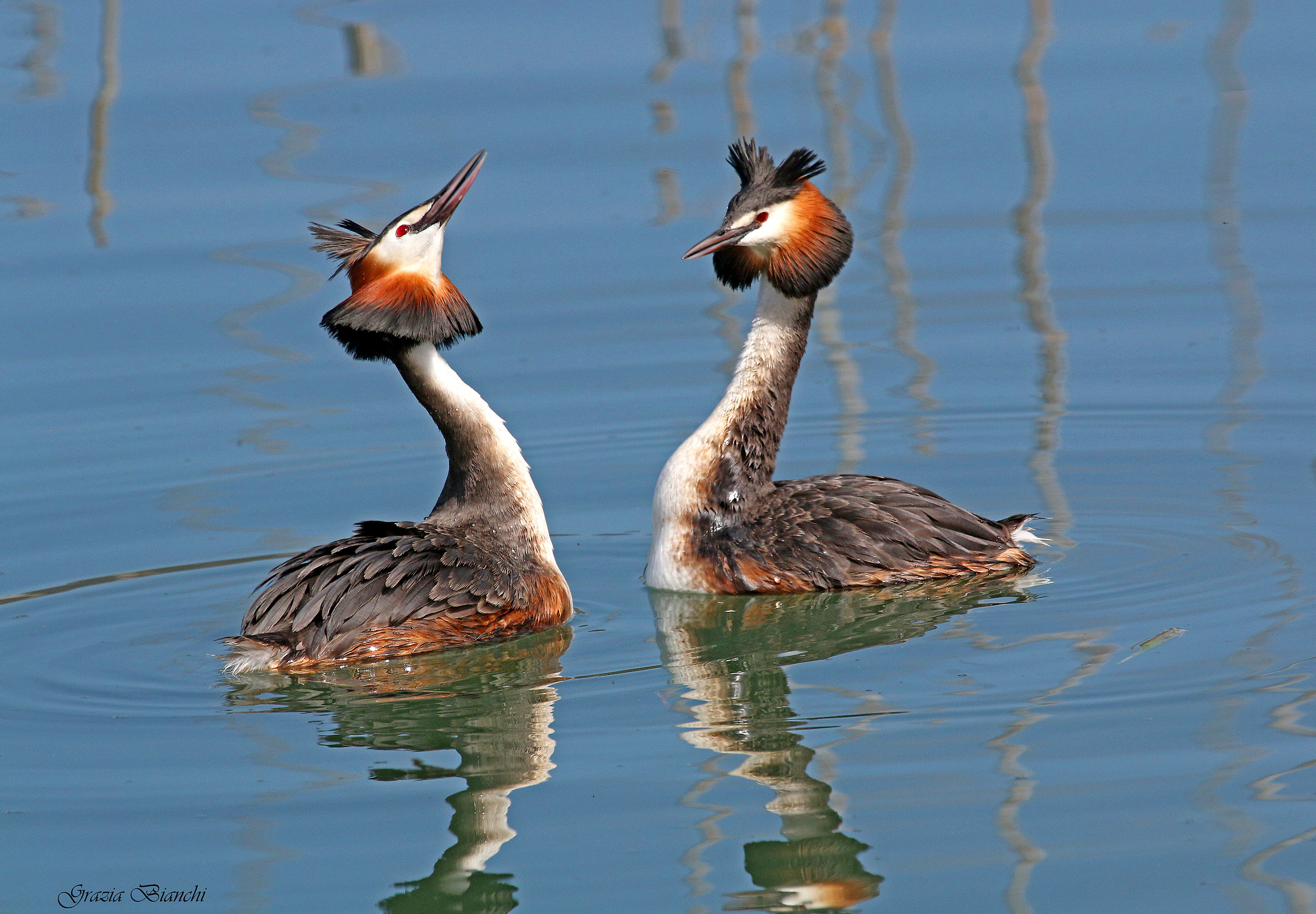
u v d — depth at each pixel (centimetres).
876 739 983
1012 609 1192
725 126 2292
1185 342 1788
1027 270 1991
